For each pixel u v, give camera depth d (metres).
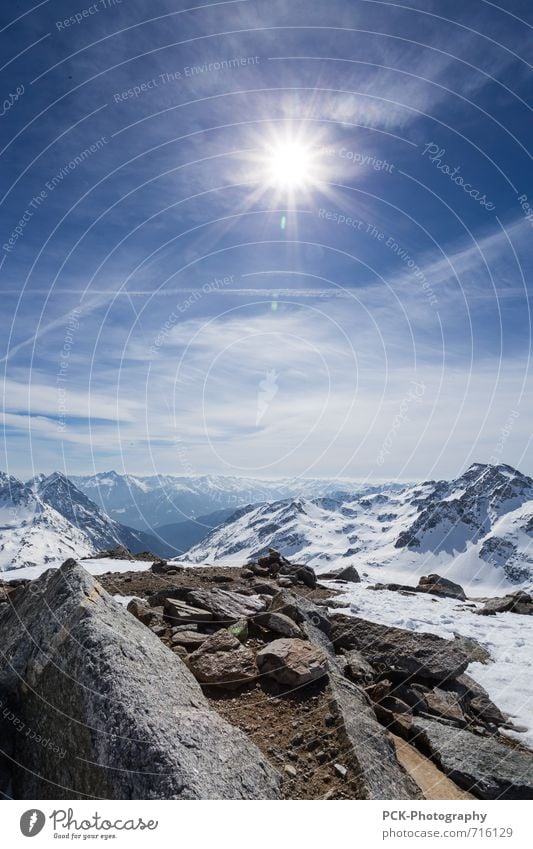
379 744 5.56
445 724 7.30
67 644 5.13
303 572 16.39
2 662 5.64
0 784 4.80
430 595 17.25
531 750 7.05
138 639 5.51
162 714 4.54
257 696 6.32
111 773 4.07
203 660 6.81
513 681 9.51
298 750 5.27
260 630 8.32
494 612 15.09
